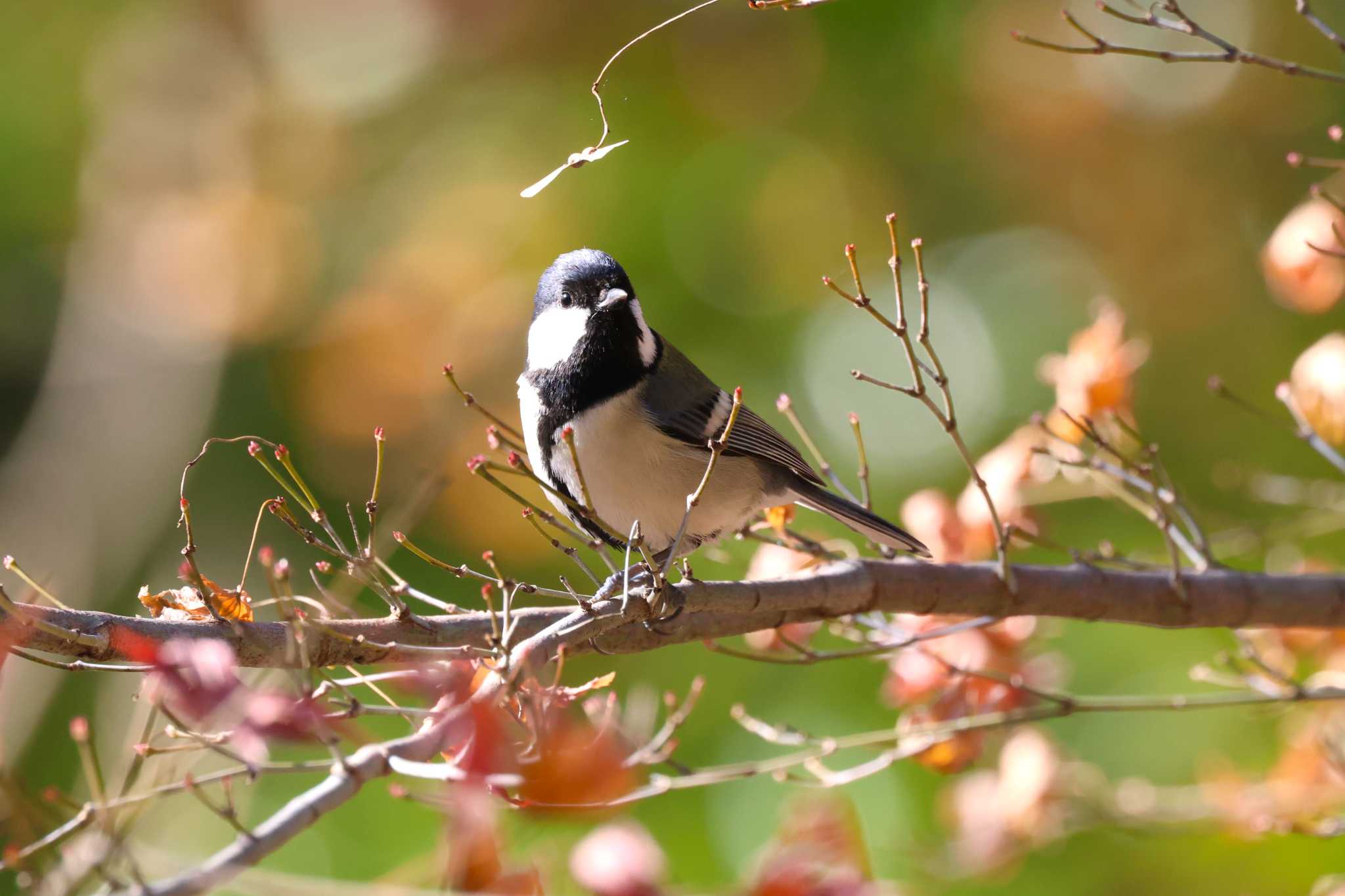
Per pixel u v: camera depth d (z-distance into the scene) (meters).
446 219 13.29
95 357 14.47
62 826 4.72
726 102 13.40
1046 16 13.21
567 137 13.51
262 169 14.27
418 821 10.31
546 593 5.49
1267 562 9.85
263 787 10.38
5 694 11.23
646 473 7.95
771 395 12.78
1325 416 7.66
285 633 5.64
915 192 13.55
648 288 12.98
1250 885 9.98
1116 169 13.47
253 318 13.80
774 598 6.53
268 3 14.11
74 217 14.26
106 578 13.80
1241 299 13.19
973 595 6.92
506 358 12.77
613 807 4.47
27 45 14.14
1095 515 11.55
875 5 13.12
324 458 12.87
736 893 5.17
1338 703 8.09
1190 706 6.69
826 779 6.86
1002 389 13.15
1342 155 12.96
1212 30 13.47
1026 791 7.81
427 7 13.70
